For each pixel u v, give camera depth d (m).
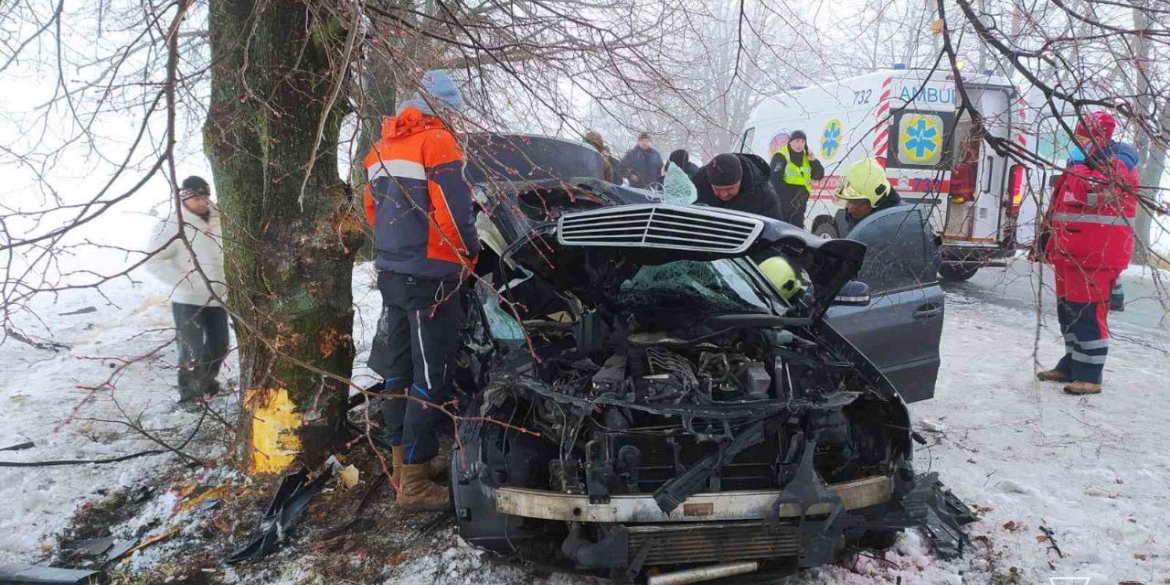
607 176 5.50
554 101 3.72
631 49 3.75
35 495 3.78
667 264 3.87
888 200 5.03
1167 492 3.85
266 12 3.39
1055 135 3.16
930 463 4.03
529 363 3.24
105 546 3.43
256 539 3.37
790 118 10.23
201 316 4.83
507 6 3.83
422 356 3.46
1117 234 4.96
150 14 2.58
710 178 5.27
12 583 3.06
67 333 6.91
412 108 3.30
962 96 3.30
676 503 2.64
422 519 3.55
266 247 3.70
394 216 3.38
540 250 3.40
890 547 3.28
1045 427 4.74
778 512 2.67
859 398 3.18
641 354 3.25
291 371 3.77
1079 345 5.36
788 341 3.43
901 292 4.42
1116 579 3.11
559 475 2.86
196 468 4.07
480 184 4.00
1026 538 3.44
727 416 2.79
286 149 3.60
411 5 3.64
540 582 3.07
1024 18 3.11
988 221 8.39
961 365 6.15
